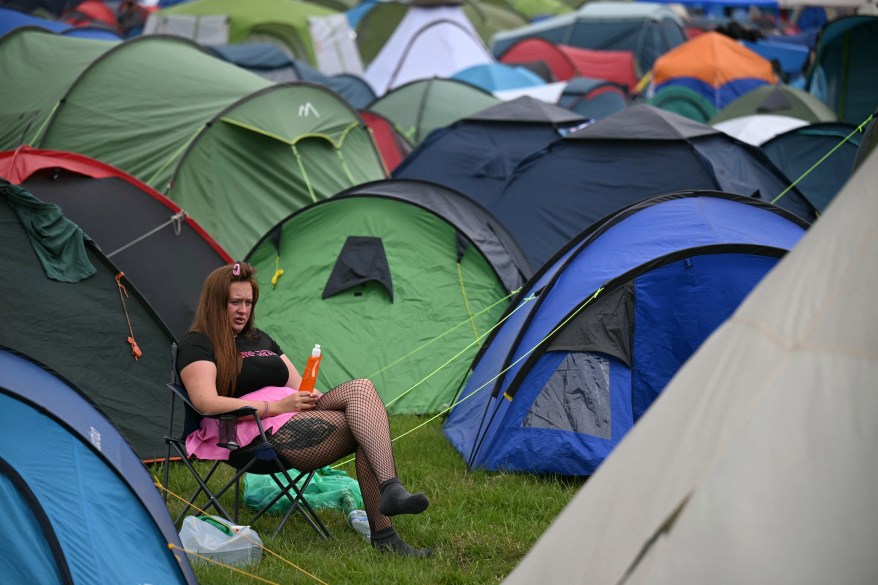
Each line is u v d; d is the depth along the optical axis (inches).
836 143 1131.9
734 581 212.5
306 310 713.6
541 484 523.5
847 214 243.0
